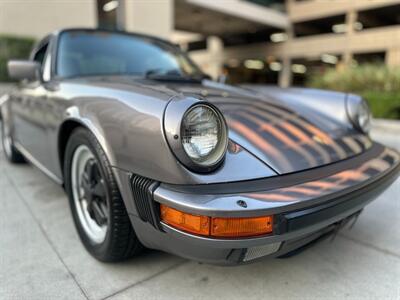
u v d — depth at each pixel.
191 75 2.44
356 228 1.93
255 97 2.00
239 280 1.46
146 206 1.17
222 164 1.15
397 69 6.60
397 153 1.76
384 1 16.23
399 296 1.36
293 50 20.56
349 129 1.87
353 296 1.36
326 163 1.38
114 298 1.34
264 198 1.07
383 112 5.77
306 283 1.45
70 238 1.80
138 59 2.40
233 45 24.92
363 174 1.37
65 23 8.52
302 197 1.11
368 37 17.11
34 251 1.66
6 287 1.39
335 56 20.20
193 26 20.41
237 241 1.04
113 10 9.70
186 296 1.36
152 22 10.64
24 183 2.67
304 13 19.53
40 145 2.14
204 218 1.02
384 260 1.62
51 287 1.39
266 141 1.37
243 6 17.44
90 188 1.59
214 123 1.12
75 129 1.60
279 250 1.19
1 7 7.46
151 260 1.60
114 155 1.29
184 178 1.07
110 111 1.36
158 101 1.19
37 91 2.14
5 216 2.05
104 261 1.55
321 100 2.11
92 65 2.21
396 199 2.31
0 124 3.86
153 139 1.13
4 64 6.82
